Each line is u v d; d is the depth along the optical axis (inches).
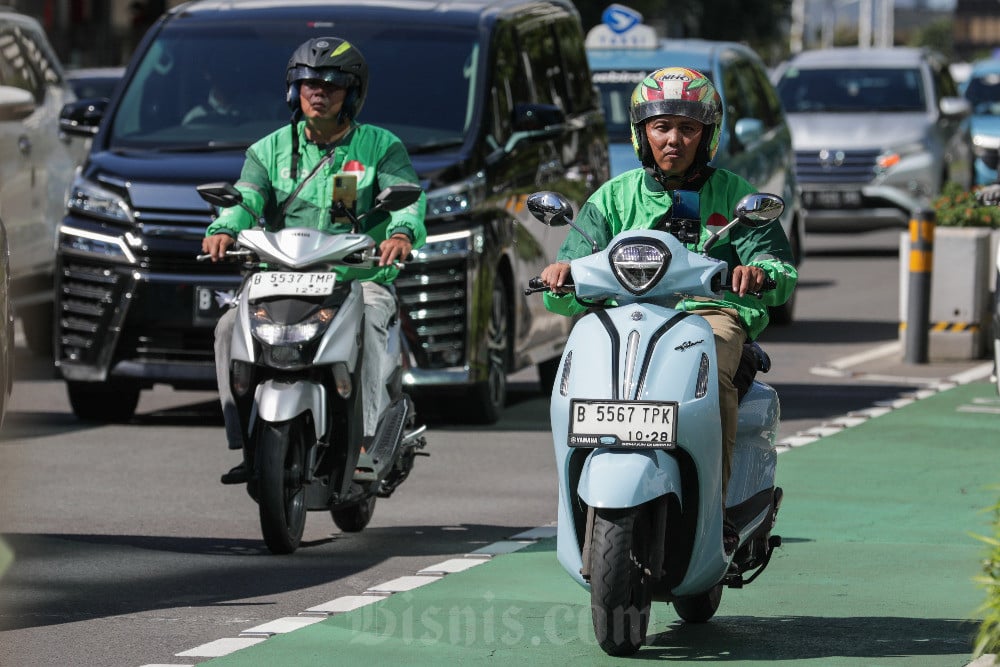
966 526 1009.5
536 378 1702.8
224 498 1083.3
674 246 709.3
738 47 2202.3
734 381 751.1
